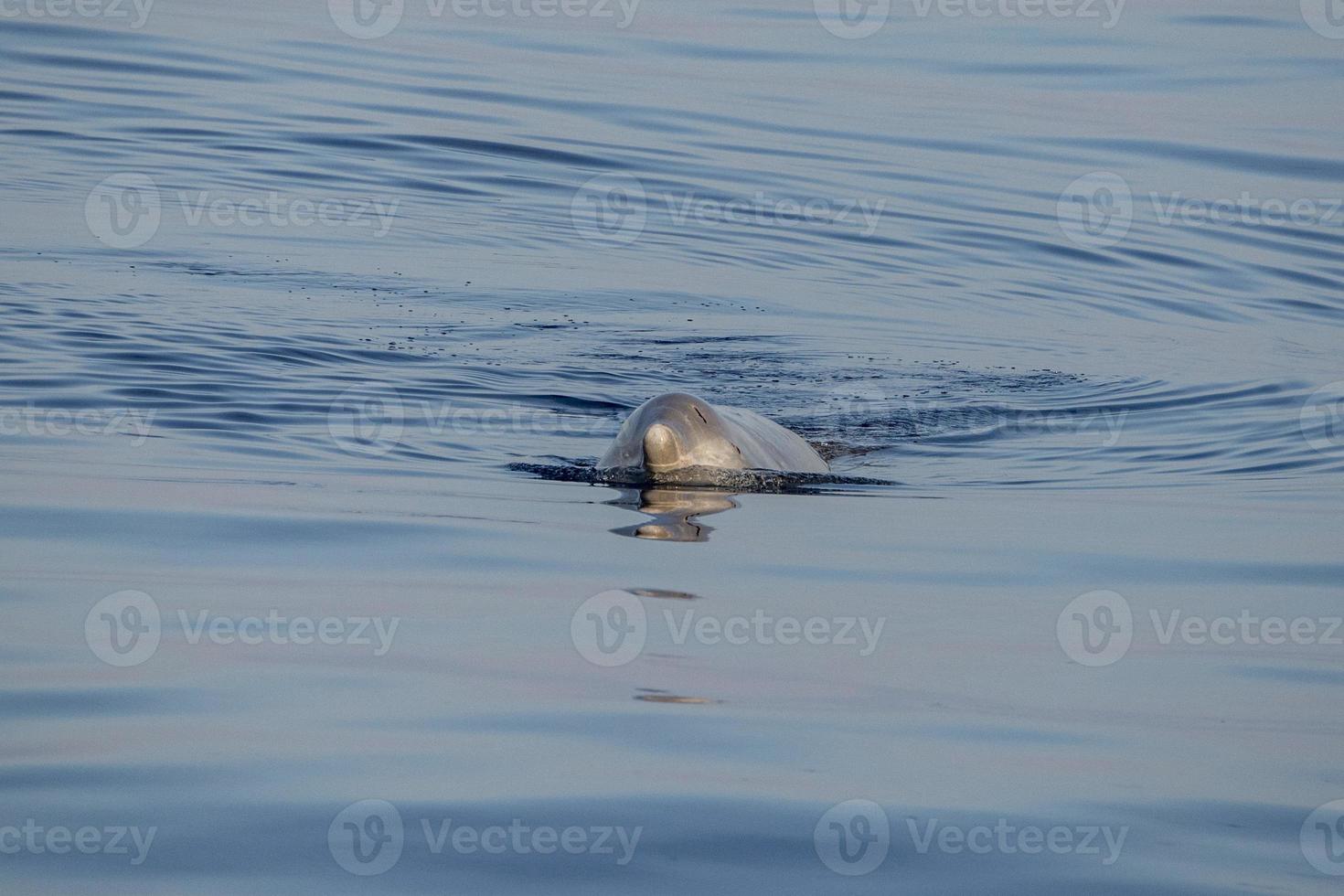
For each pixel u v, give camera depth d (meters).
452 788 15.07
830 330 44.06
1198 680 18.78
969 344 43.41
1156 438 34.03
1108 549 24.45
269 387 33.94
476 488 27.03
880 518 26.11
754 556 23.17
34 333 36.25
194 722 16.47
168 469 27.03
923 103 66.69
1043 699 17.98
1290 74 70.75
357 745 16.02
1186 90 68.88
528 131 60.69
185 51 67.62
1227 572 23.25
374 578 21.41
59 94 60.28
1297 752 16.61
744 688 17.98
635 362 39.34
